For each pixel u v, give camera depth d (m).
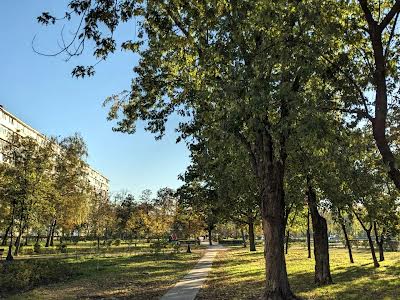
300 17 10.16
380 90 9.06
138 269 28.23
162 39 12.11
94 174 136.75
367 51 11.38
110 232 76.56
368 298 13.77
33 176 38.16
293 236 94.44
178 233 67.75
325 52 10.25
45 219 45.38
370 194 19.22
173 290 17.75
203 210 40.62
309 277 20.61
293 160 15.90
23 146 39.09
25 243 61.34
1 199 37.22
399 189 8.80
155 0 10.00
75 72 9.28
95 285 20.11
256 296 15.40
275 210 13.30
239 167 19.28
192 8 10.33
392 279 18.41
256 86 9.39
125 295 16.70
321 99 10.19
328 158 12.52
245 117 9.69
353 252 45.19
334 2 10.62
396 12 8.93
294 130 10.34
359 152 11.60
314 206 18.09
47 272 22.55
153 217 66.19
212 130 11.91
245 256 39.47
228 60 10.29
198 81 13.83
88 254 44.25
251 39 10.63
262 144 13.39
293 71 10.07
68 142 55.75
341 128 10.74
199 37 11.59
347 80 10.58
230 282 19.91
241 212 33.22
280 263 13.13
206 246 67.88
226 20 10.25
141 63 15.99
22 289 18.70
